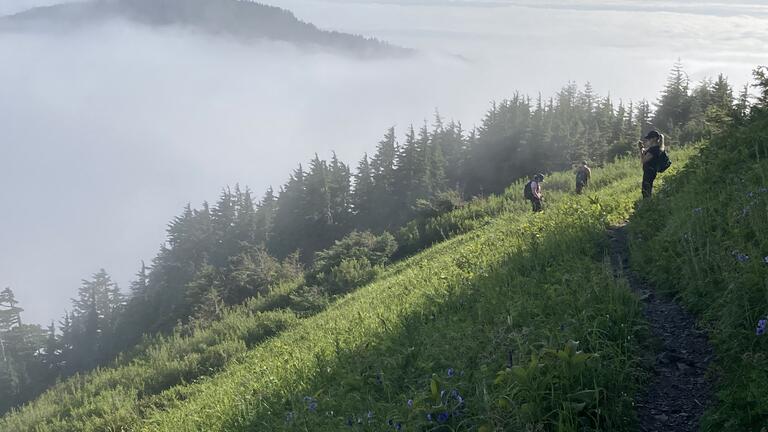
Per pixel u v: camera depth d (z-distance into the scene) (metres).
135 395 20.45
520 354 6.14
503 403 5.12
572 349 5.57
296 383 9.03
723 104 13.43
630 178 21.38
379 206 123.19
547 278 8.66
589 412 5.22
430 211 42.47
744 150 10.73
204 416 10.91
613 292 7.37
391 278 22.58
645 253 9.18
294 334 19.80
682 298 7.73
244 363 18.95
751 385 4.99
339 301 25.50
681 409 5.69
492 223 25.33
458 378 6.23
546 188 34.81
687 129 64.88
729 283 6.62
